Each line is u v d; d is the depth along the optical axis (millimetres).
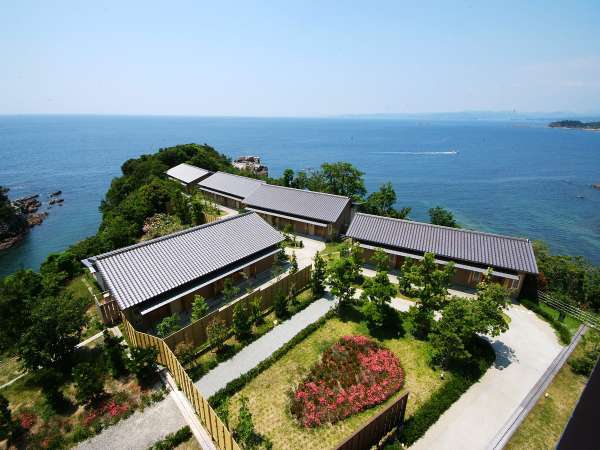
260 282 35969
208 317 25938
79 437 17891
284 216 51219
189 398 20031
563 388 20531
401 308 31984
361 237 40125
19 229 72812
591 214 92688
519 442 16672
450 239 37406
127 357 22406
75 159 173500
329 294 33812
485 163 172625
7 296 24625
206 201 64625
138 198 59250
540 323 30141
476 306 23438
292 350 25531
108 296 28969
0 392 21562
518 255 34219
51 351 22406
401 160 183000
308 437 18500
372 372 23031
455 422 19578
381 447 17766
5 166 150750
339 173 67062
